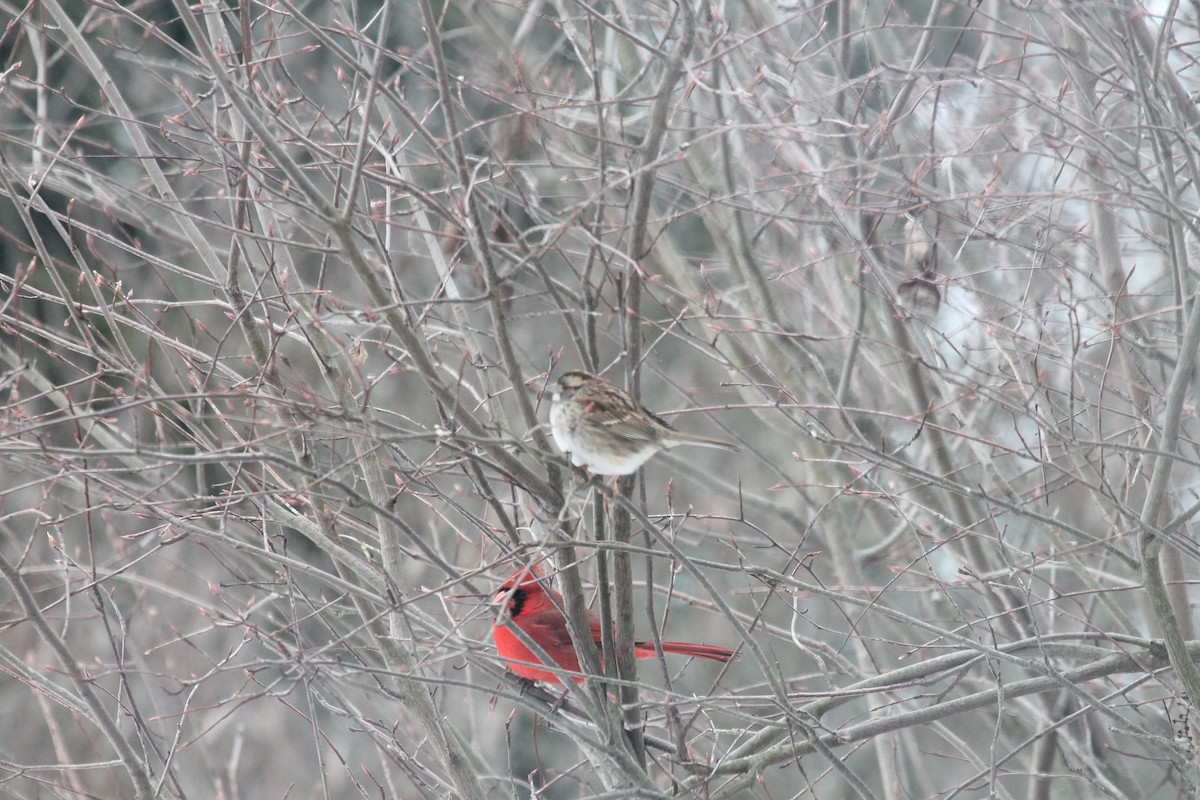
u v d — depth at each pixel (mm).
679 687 22406
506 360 8922
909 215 12477
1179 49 12484
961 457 15508
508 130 12984
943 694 10992
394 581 10805
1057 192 11375
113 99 11750
